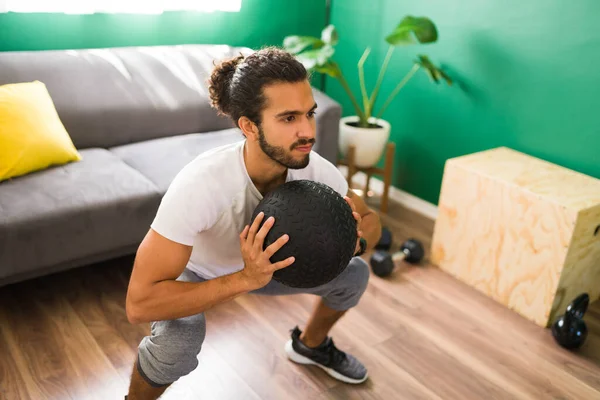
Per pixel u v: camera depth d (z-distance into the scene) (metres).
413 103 2.88
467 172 2.17
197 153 2.36
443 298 2.19
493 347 1.93
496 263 2.15
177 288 1.15
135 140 2.50
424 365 1.82
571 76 2.20
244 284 1.14
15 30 2.41
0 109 2.00
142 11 2.61
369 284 2.25
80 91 2.35
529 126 2.39
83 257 1.96
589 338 2.00
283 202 1.10
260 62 1.08
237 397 1.65
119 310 2.00
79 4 2.45
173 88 2.58
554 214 1.91
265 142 1.11
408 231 2.73
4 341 1.81
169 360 1.30
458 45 2.59
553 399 1.71
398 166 3.06
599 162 2.19
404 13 2.79
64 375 1.69
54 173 2.04
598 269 2.11
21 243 1.77
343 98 3.31
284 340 1.90
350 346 1.89
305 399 1.66
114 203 1.92
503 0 2.36
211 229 1.25
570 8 2.14
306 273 1.10
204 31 2.93
